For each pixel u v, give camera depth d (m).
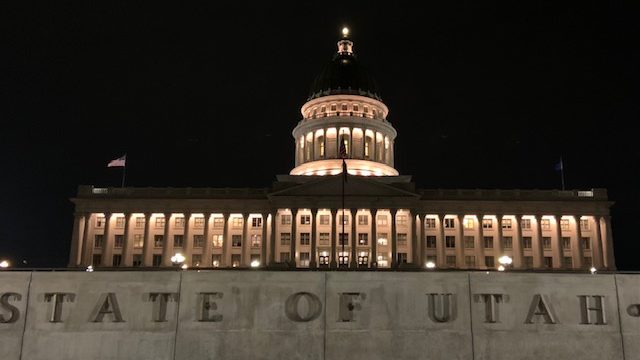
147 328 20.47
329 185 93.56
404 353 20.36
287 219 95.75
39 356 20.28
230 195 96.94
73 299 20.69
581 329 20.56
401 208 92.56
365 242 94.81
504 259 67.56
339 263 91.81
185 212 96.69
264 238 94.75
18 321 20.48
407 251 94.12
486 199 96.31
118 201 97.38
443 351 20.39
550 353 20.39
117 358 20.28
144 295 20.69
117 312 20.56
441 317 20.62
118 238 98.38
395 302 20.69
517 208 96.19
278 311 20.59
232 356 20.28
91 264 96.50
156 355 20.28
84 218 97.19
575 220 96.62
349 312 20.62
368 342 20.44
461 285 20.84
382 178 104.69
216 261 95.94
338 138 113.50
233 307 20.59
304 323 20.52
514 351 20.38
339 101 119.25
